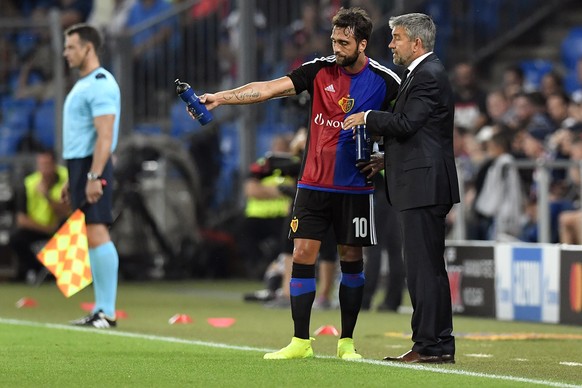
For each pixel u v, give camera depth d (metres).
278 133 64.81
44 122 66.69
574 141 49.38
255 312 43.69
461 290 43.78
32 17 73.62
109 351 29.14
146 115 67.06
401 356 26.95
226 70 66.44
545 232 44.72
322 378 23.78
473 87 61.16
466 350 30.88
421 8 65.50
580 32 64.88
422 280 26.58
